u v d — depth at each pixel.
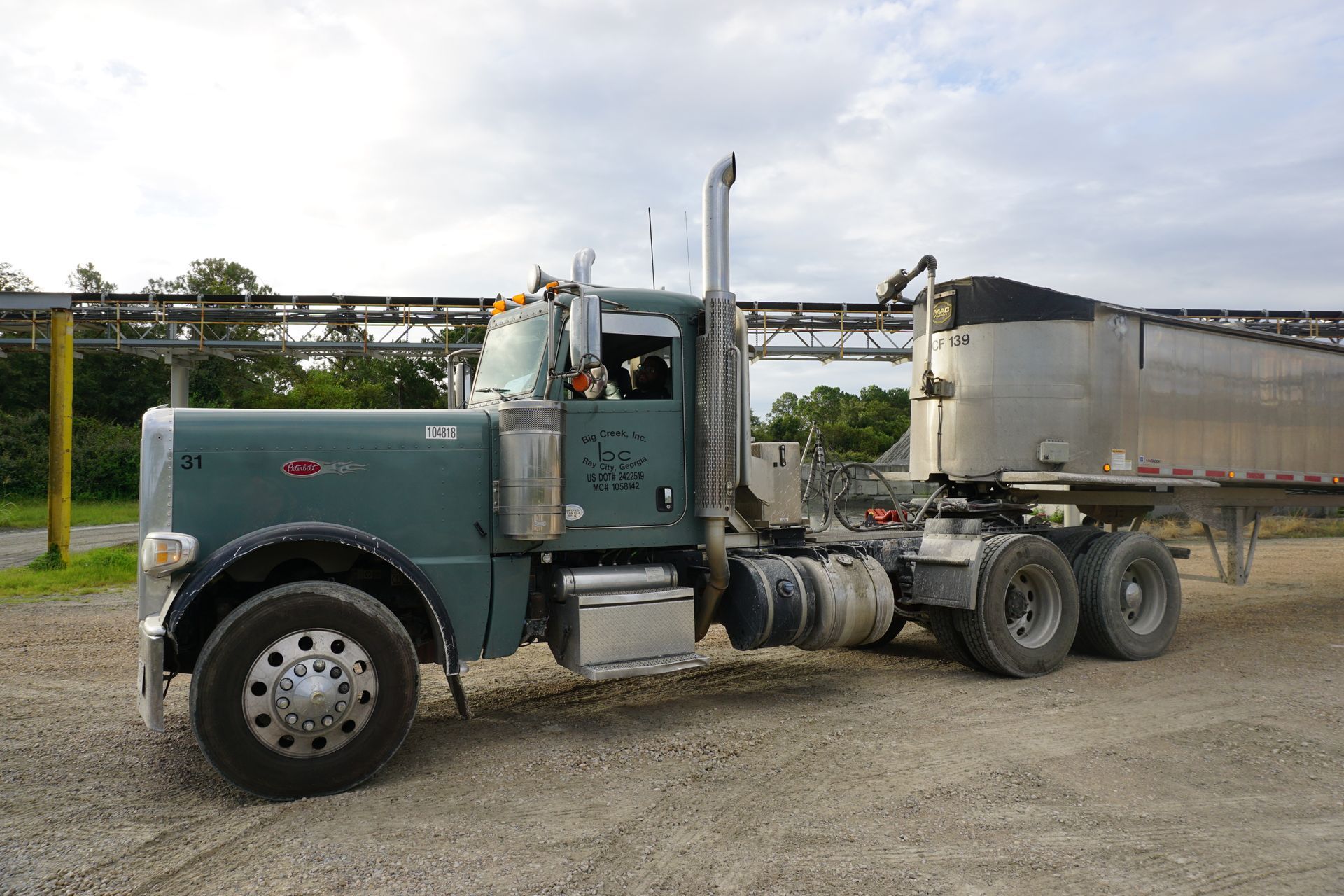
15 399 49.84
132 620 9.63
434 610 4.77
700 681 6.78
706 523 5.66
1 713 5.88
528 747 5.09
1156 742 5.10
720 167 5.67
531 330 5.65
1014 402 7.57
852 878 3.38
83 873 3.45
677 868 3.48
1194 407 8.45
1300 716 5.64
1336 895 3.27
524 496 5.01
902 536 7.20
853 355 20.77
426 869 3.48
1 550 19.98
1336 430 9.74
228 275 62.03
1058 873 3.43
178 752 5.04
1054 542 7.59
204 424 4.67
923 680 6.76
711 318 5.62
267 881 3.37
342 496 4.87
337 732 4.36
